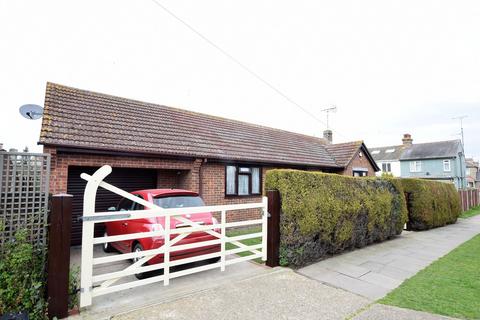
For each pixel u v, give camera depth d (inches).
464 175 1418.6
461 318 132.2
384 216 316.8
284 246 213.9
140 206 210.7
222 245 197.6
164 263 168.4
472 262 239.0
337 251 263.1
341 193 261.4
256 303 148.9
